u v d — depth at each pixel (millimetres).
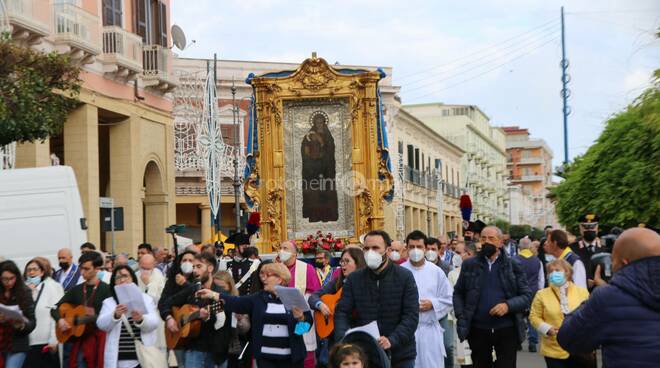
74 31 24125
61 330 11086
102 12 26781
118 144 28156
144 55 29562
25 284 11289
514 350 11031
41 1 22953
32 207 16344
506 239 23562
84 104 25297
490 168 105062
